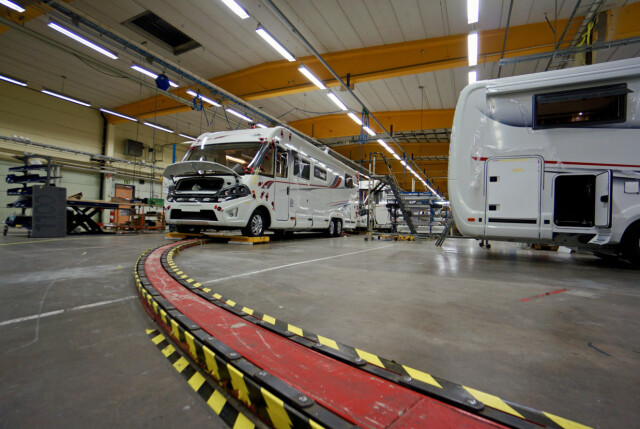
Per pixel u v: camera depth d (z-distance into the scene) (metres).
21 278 2.81
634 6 7.04
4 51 10.20
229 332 1.44
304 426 0.83
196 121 16.69
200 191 5.84
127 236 8.59
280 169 6.75
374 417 0.85
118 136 16.14
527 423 0.84
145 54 8.67
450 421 0.85
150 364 1.29
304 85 10.82
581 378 1.17
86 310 1.95
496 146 4.58
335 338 1.53
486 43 8.77
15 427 0.87
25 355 1.33
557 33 8.17
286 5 8.03
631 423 0.90
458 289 2.65
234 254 4.71
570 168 4.21
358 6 8.06
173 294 2.06
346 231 12.83
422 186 36.16
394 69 9.72
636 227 4.05
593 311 2.05
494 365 1.27
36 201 7.23
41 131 13.20
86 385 1.11
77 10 7.11
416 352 1.39
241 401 1.05
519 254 5.86
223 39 9.68
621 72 4.07
